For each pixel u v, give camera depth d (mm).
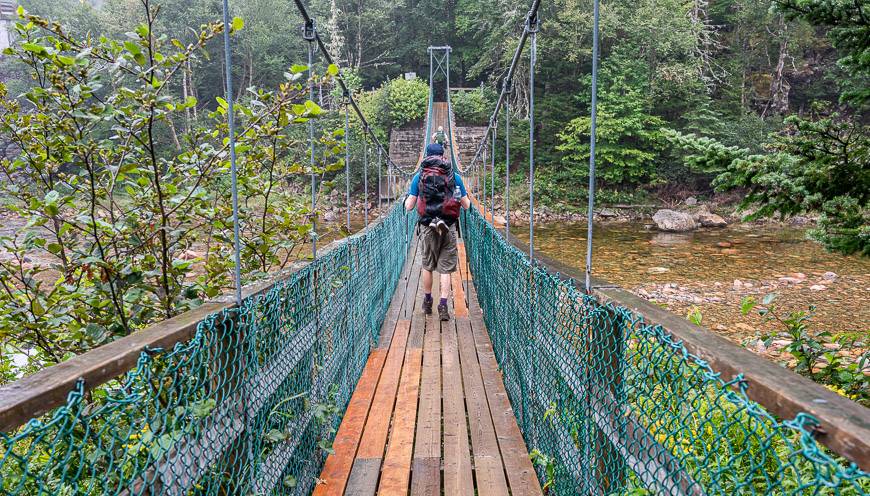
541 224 20250
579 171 23703
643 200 23016
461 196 4434
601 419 1418
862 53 2832
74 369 827
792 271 10375
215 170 2201
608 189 24125
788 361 4383
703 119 22266
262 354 1518
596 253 13227
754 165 2715
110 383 1682
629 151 22656
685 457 1017
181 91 18234
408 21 37969
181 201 2025
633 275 10422
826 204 2652
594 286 1562
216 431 1170
